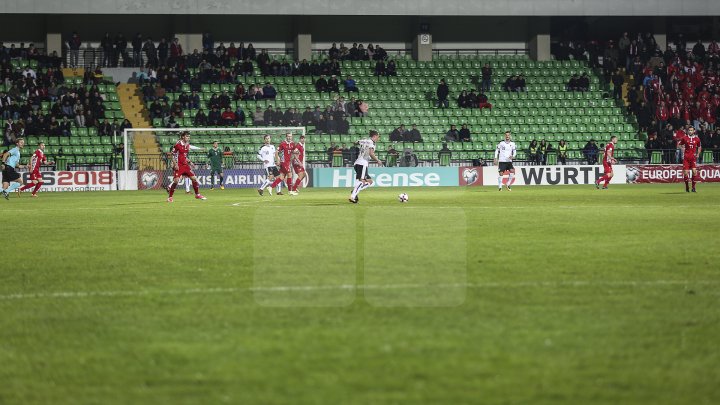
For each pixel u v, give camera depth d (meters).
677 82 88.62
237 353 11.05
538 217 33.22
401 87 89.56
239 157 80.19
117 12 87.38
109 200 51.78
